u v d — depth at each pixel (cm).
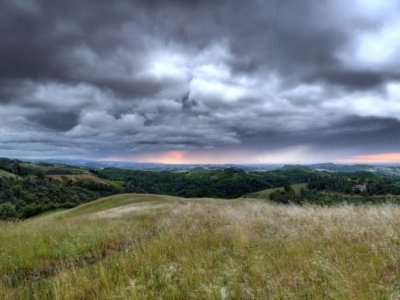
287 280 508
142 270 612
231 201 3506
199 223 1239
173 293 495
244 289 477
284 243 749
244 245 772
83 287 552
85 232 1170
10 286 621
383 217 955
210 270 595
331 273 506
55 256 862
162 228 1218
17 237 1135
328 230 806
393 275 490
